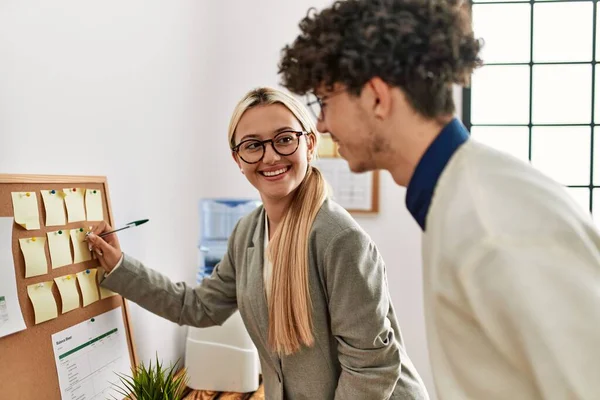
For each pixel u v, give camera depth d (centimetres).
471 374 71
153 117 187
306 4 257
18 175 115
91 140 148
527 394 67
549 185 73
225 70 262
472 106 284
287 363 128
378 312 120
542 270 65
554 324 62
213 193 253
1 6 113
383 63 76
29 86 122
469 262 68
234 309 159
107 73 156
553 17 275
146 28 181
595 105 274
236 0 262
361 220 265
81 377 129
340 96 81
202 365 181
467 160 76
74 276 130
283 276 123
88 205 139
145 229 180
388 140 80
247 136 126
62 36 135
